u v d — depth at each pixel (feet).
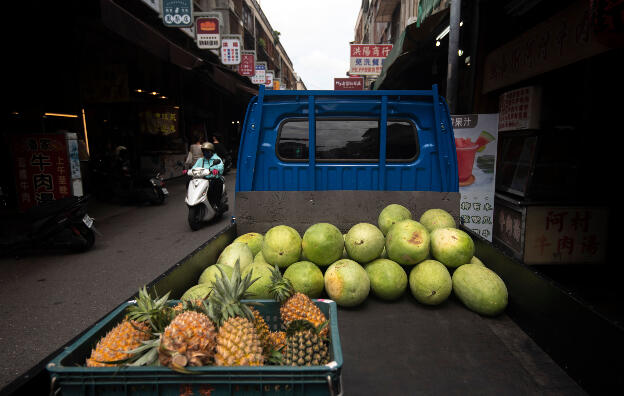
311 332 5.03
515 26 20.06
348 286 7.70
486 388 5.50
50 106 33.06
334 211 10.87
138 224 26.43
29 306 13.62
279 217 11.07
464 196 16.88
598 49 12.45
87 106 38.88
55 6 25.35
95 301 14.01
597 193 14.87
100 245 21.31
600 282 14.34
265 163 12.70
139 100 46.26
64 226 19.06
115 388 4.14
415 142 12.14
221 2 76.33
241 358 4.49
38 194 28.22
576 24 13.55
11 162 27.91
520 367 6.02
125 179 32.96
